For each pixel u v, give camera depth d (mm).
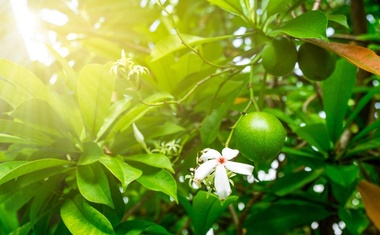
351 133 764
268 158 467
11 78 471
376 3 919
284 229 705
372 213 640
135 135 539
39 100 462
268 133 462
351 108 855
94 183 466
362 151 660
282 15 587
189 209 552
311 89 961
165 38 546
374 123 627
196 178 440
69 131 522
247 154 471
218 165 444
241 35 556
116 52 792
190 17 1089
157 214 941
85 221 461
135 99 670
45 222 544
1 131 494
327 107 651
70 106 538
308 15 480
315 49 552
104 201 448
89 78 479
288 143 829
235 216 816
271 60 546
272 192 668
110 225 448
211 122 549
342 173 615
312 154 685
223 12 1081
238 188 888
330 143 667
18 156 543
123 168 458
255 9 553
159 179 483
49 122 500
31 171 467
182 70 697
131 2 953
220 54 764
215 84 688
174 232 1013
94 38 792
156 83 760
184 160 606
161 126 599
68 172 527
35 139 517
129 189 762
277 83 987
